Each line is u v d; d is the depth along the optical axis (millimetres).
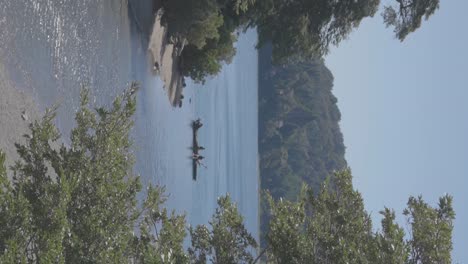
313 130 175875
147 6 37812
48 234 10992
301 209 14695
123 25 34062
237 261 14742
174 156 47188
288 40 43250
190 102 56281
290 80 164625
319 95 178500
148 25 38375
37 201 11531
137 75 36750
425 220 14500
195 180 55469
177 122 48250
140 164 37438
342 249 13648
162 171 43125
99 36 30422
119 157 13406
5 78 21266
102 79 30625
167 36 42375
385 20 43938
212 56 46250
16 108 21609
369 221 14805
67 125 25828
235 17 43812
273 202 14984
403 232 13734
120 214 12789
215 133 78812
